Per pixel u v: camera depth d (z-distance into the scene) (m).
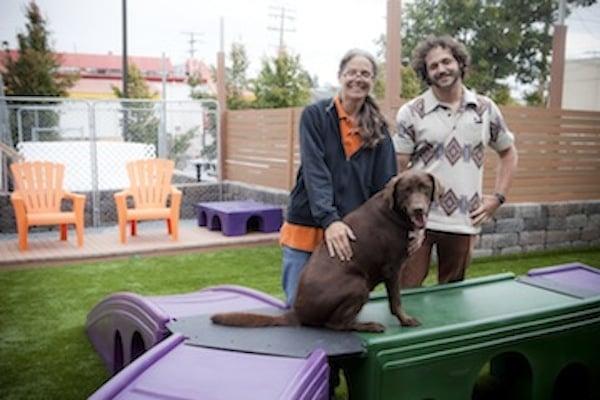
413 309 3.02
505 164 3.81
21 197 7.41
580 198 8.44
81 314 5.06
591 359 3.22
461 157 3.55
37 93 27.03
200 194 10.62
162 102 10.84
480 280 3.69
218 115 10.91
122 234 7.92
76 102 10.79
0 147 9.22
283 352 2.39
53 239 8.25
